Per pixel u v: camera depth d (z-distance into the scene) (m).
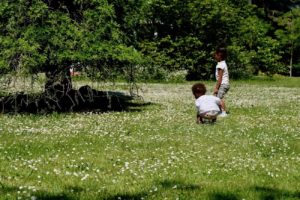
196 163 9.98
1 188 7.93
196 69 45.41
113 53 18.22
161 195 7.62
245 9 54.47
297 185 8.42
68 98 20.61
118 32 18.88
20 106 19.73
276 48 52.78
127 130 14.28
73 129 14.38
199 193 7.78
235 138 13.12
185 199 7.45
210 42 46.66
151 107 21.28
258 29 52.12
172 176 8.87
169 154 10.87
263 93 30.89
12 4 17.70
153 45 43.16
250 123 16.28
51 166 9.58
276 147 12.02
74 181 8.43
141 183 8.35
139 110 20.05
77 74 19.59
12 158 10.25
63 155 10.66
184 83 40.31
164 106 21.72
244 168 9.60
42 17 17.89
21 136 13.05
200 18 45.72
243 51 49.16
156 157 10.55
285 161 10.39
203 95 15.92
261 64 51.44
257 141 12.67
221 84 18.20
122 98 25.34
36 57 17.05
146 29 43.81
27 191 7.73
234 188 8.11
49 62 17.69
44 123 15.65
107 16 18.61
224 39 47.41
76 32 17.91
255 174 9.17
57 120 16.47
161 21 45.12
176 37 45.09
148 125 15.37
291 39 63.47
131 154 10.86
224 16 46.75
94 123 15.77
